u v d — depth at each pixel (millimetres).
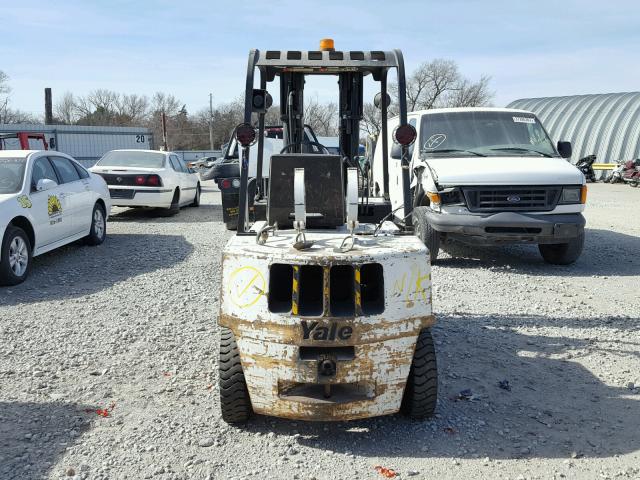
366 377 3887
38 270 8883
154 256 9922
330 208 4555
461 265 9453
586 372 5184
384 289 3877
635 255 10359
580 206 8891
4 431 4098
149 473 3623
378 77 5555
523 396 4711
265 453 3881
